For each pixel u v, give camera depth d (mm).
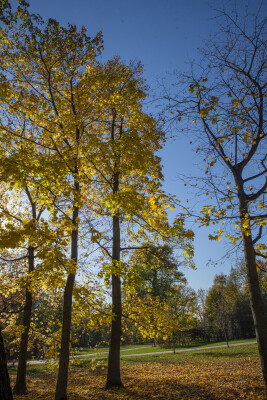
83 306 7477
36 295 12211
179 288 22641
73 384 11375
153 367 15312
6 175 5688
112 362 8984
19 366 10516
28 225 5629
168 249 9555
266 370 5113
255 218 5031
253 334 35094
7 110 8312
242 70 6027
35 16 7645
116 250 9578
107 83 8703
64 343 7367
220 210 5211
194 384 9164
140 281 6711
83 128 8688
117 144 7020
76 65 8648
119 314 9219
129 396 7660
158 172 8773
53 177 6078
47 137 8703
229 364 13898
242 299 36625
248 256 5754
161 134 8695
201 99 5688
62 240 6184
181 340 30688
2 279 11180
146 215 8031
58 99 8484
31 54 8156
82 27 8219
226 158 6340
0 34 7750
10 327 12133
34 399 8305
